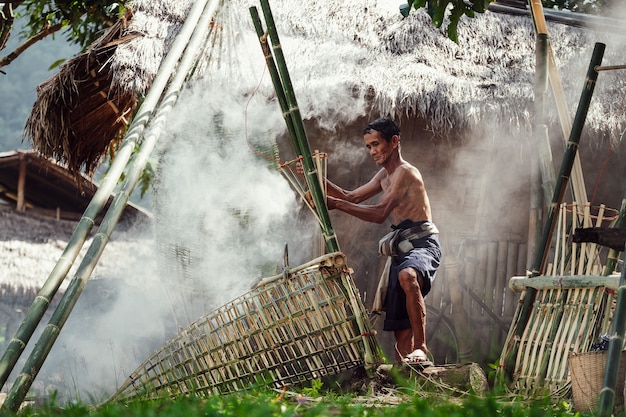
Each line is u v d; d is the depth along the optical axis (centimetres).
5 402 522
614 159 785
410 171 607
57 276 573
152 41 740
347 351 561
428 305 749
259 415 351
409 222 607
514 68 786
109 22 1123
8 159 1906
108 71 749
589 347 538
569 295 562
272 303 571
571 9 1171
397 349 609
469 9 595
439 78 744
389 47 778
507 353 580
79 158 849
